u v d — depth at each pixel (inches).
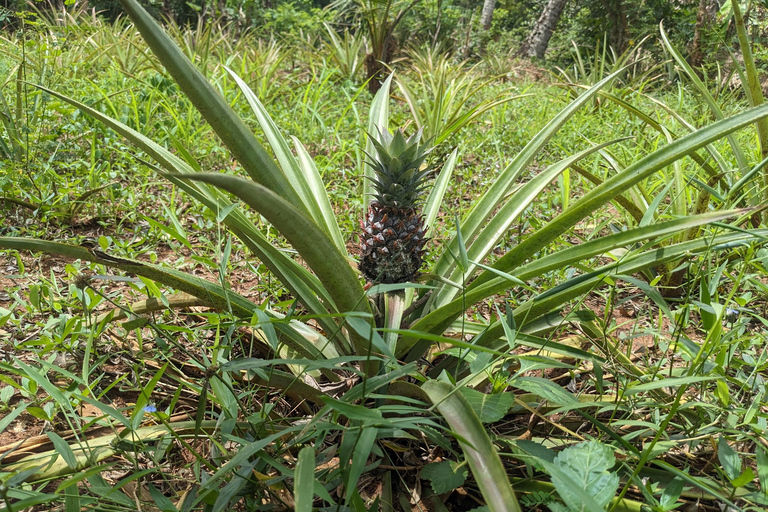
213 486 64.9
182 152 86.4
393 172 84.0
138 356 97.3
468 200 203.0
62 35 351.6
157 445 74.7
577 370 101.7
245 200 50.8
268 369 84.4
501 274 69.6
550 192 203.3
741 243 88.6
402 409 61.6
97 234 159.8
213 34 462.3
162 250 155.9
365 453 52.4
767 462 65.3
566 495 57.7
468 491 77.7
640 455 66.9
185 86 62.2
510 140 279.4
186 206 181.5
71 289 93.3
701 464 82.6
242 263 151.2
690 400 88.4
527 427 87.0
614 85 406.6
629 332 124.0
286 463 78.5
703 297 76.2
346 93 333.1
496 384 73.0
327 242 61.6
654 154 68.7
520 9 982.4
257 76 333.7
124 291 130.0
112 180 185.3
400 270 87.0
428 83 390.0
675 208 139.5
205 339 111.0
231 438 67.2
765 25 438.0
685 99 401.4
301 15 676.1
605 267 75.0
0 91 180.2
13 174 166.4
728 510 70.7
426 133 243.0
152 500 72.9
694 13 618.5
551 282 135.7
